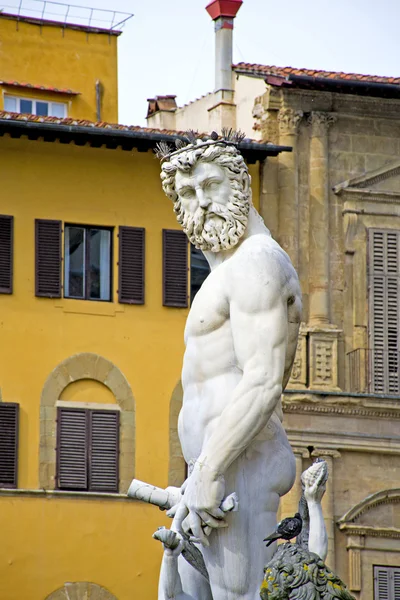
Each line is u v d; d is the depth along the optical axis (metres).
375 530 76.44
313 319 79.12
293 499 73.31
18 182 76.19
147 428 75.69
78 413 74.94
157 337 76.69
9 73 88.62
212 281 20.36
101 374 75.56
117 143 77.00
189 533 19.98
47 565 72.94
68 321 75.56
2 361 74.38
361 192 80.81
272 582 17.34
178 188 20.70
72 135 76.19
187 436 20.28
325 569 17.47
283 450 20.08
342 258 80.25
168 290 77.19
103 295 76.62
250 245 20.33
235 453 19.56
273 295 19.86
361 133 81.56
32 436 74.06
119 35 90.56
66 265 76.19
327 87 80.50
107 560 73.62
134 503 74.25
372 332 79.44
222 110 83.50
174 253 77.44
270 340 19.75
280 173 80.31
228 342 20.09
